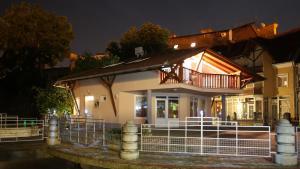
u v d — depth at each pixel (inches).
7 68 1552.7
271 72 1633.9
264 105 1633.9
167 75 904.9
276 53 1649.9
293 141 466.6
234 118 1727.4
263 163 478.0
